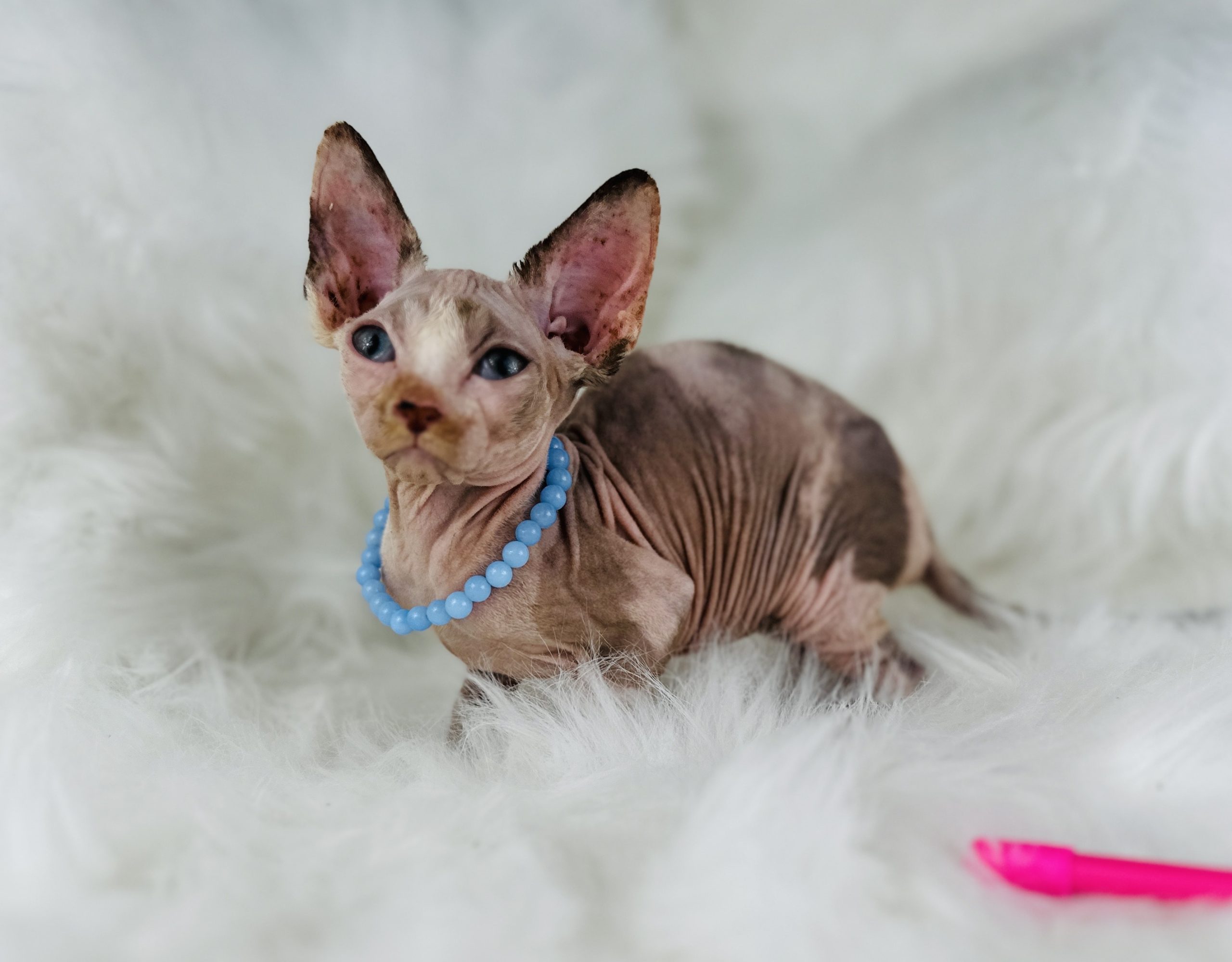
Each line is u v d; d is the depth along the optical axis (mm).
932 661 523
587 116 695
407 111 653
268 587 580
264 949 355
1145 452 625
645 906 370
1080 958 362
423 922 360
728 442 517
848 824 381
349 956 355
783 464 522
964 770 408
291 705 505
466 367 428
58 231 535
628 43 706
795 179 762
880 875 374
